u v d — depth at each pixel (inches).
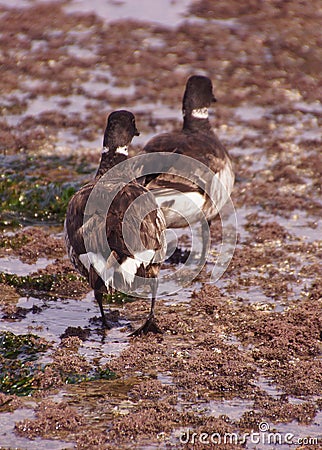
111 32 1212.5
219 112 885.8
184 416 323.6
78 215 391.9
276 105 927.7
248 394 345.1
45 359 375.2
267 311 434.6
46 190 621.9
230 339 402.9
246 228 571.2
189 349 390.0
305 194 645.3
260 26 1219.2
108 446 302.4
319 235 559.2
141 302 450.6
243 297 456.4
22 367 365.1
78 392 345.4
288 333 402.0
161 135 522.9
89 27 1229.7
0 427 317.1
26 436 310.7
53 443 306.2
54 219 581.9
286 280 480.4
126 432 311.9
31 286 464.8
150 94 959.6
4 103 908.0
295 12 1269.7
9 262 502.3
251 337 403.2
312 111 906.7
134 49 1140.5
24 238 534.0
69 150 747.4
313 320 414.6
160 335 404.5
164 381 356.8
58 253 520.4
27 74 1026.7
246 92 974.4
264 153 753.0
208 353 378.0
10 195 610.5
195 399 340.8
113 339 402.9
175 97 949.2
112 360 372.8
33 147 751.7
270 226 565.3
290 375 361.7
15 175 664.4
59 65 1066.1
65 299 452.4
